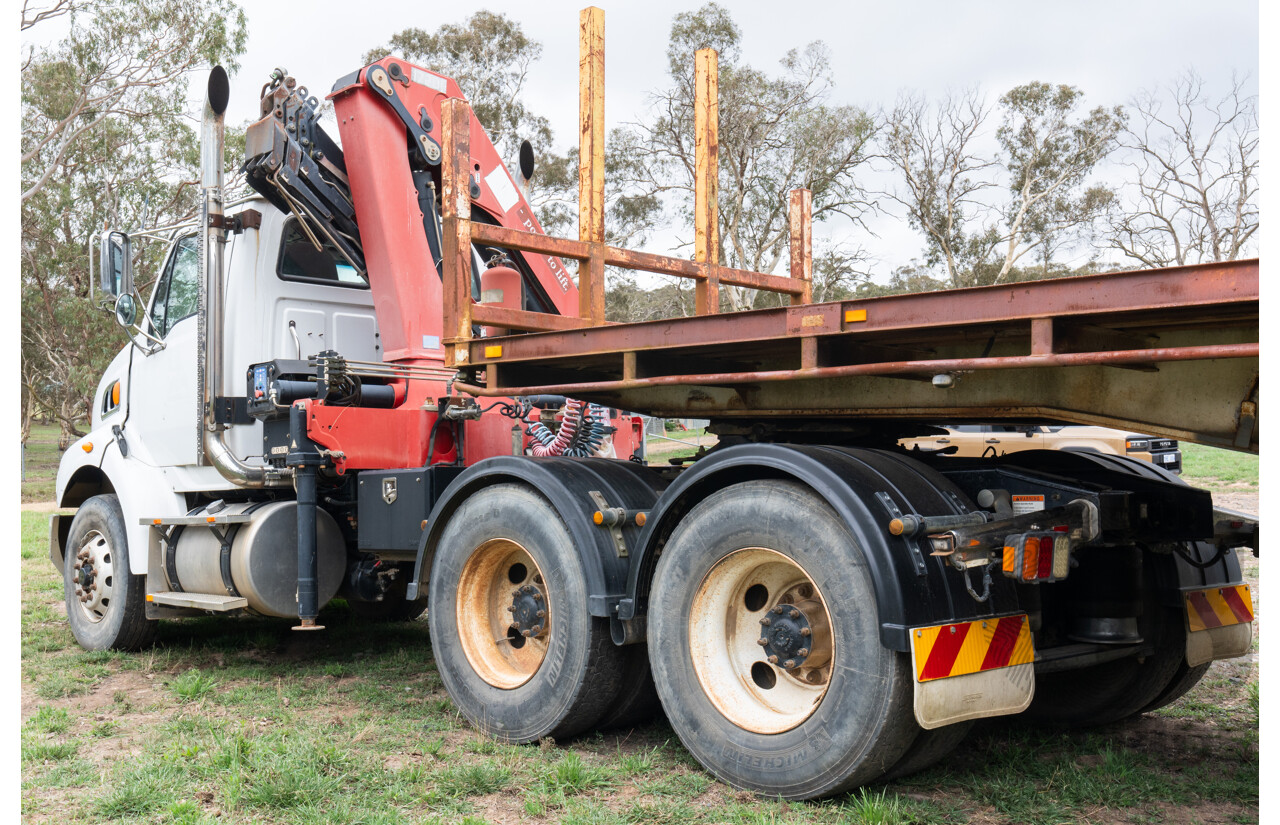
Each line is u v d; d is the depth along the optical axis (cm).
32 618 727
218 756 362
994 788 331
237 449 549
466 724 423
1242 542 380
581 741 396
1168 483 374
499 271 468
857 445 421
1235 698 461
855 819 299
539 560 392
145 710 461
